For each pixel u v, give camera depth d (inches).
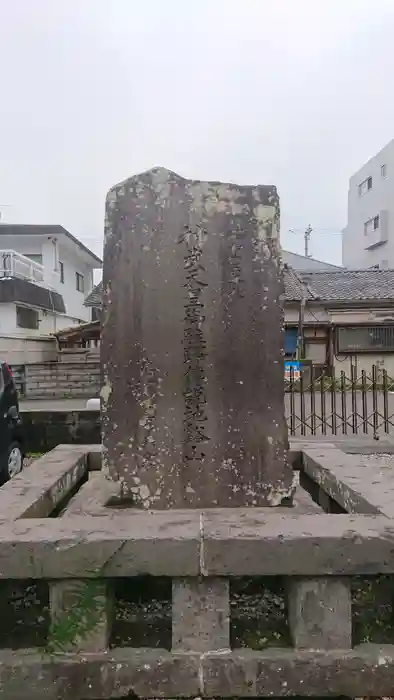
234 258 125.2
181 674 86.8
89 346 907.4
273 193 127.0
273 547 86.9
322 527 91.6
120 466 122.6
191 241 124.6
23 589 105.3
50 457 164.1
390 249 997.2
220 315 124.6
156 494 121.6
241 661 87.0
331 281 862.5
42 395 713.0
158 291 124.5
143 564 87.1
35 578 87.0
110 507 120.7
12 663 86.7
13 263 746.8
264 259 125.7
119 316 124.6
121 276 124.7
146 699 87.4
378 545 86.5
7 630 94.8
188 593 88.6
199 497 121.9
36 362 745.6
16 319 732.0
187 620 88.3
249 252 125.6
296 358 705.6
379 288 799.1
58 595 88.3
